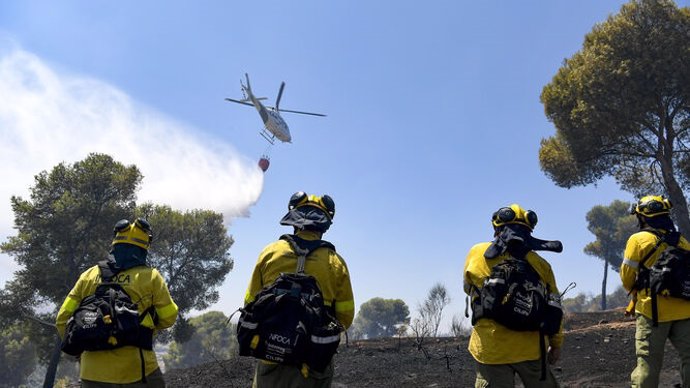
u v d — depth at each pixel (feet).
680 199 70.85
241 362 28.07
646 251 12.98
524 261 10.33
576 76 73.41
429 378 23.36
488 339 10.25
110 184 98.17
